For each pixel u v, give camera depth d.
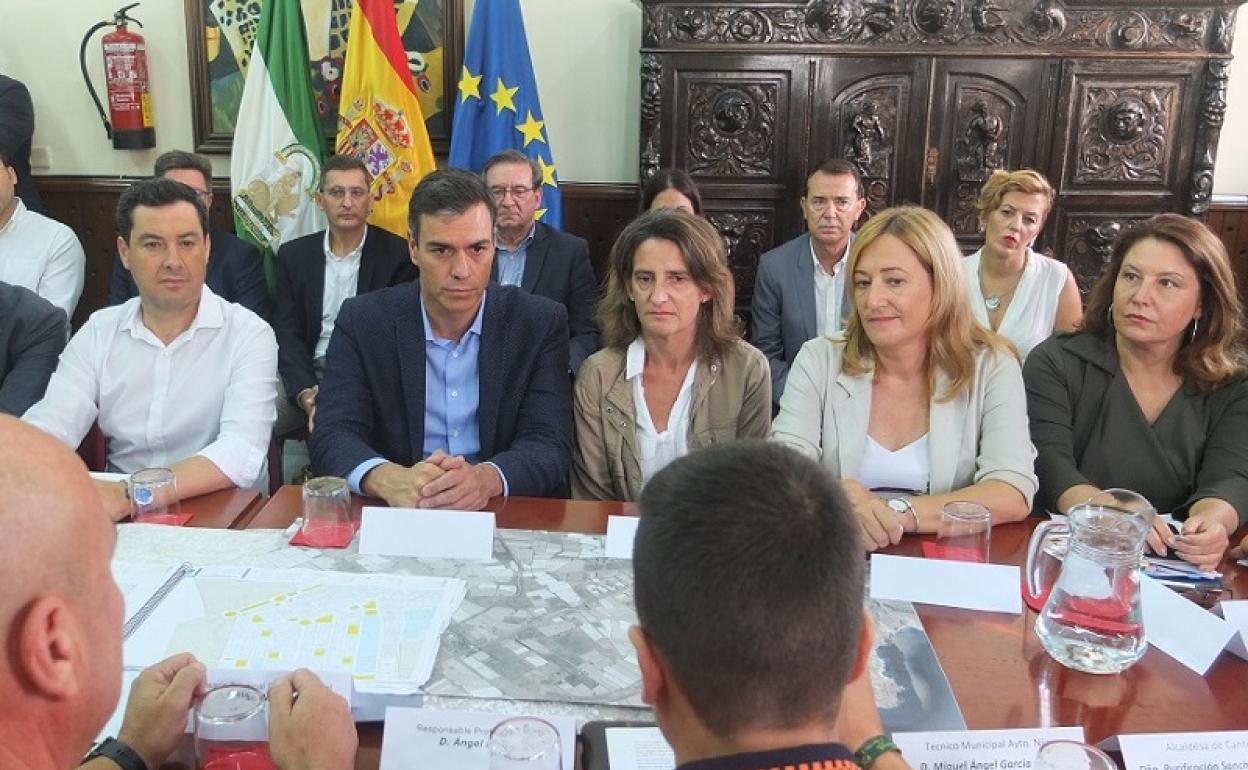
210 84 4.07
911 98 3.74
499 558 1.48
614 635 1.26
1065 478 1.92
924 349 1.91
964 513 1.53
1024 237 3.04
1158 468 1.93
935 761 1.03
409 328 2.05
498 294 2.09
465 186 1.94
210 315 2.18
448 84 4.10
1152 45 3.68
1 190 3.41
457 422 2.09
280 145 3.80
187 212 2.08
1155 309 1.84
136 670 1.14
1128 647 1.21
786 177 3.83
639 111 4.06
